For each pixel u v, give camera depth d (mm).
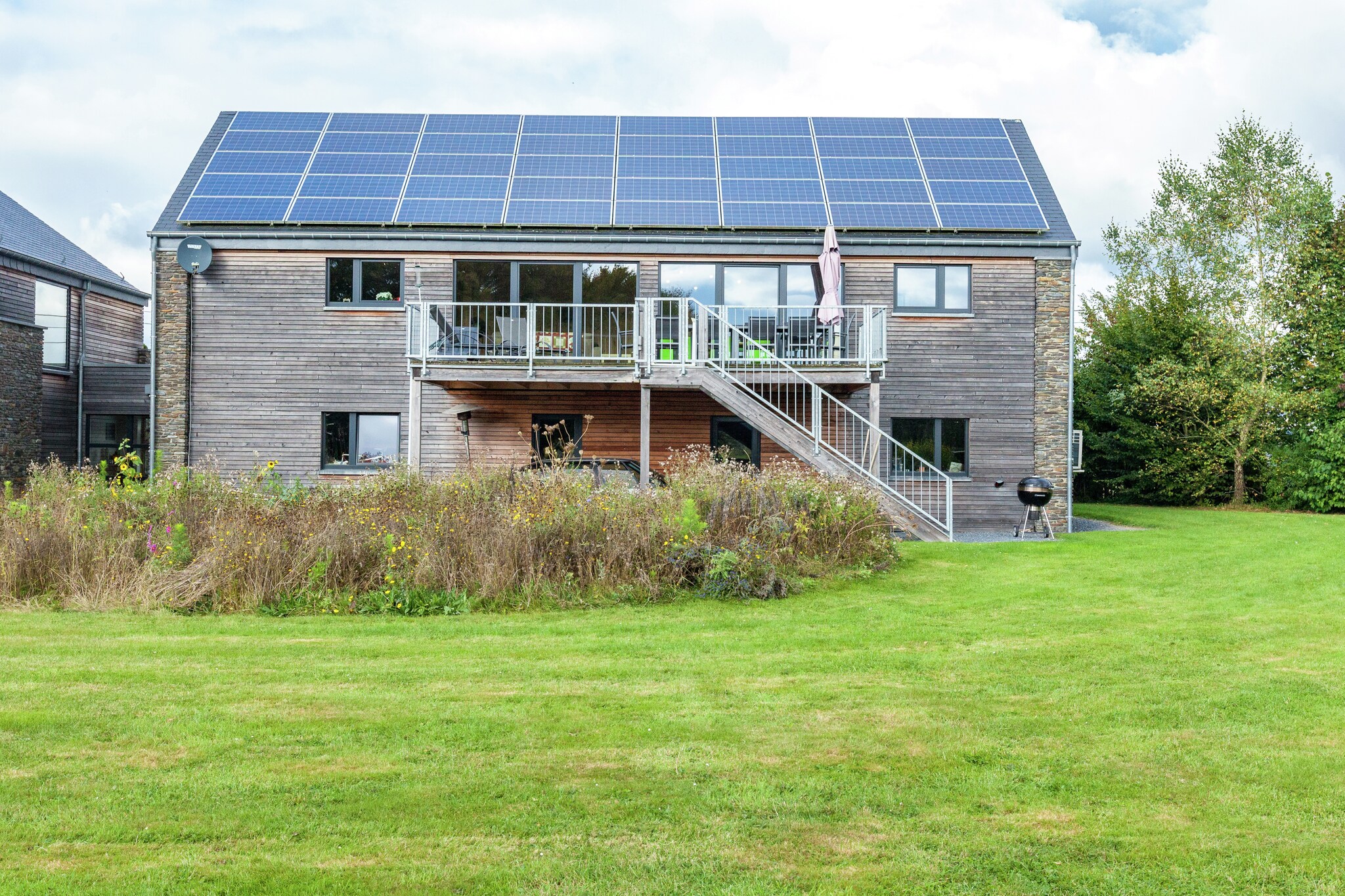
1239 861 3549
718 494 11008
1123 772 4457
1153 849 3643
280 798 4117
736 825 3863
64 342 24766
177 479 11359
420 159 18953
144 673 6262
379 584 9055
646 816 3949
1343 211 25766
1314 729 5098
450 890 3312
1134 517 21047
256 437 17656
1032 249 17797
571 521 9758
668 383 15508
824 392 15250
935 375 17828
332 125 19984
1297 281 26062
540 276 17750
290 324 17672
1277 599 9328
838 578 10367
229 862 3516
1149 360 26438
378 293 17797
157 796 4125
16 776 4355
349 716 5320
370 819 3908
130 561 9109
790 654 6941
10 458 21484
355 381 17703
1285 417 25578
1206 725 5176
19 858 3535
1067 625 8047
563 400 18016
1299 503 23781
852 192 18375
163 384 17594
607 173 18672
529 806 4047
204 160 19234
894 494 14273
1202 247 29984
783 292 17828
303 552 9086
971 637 7539
